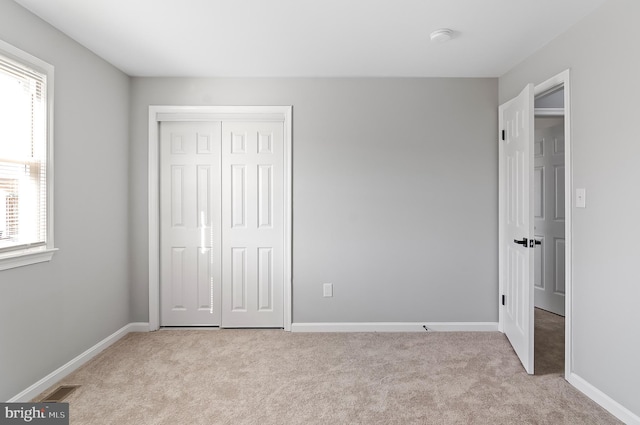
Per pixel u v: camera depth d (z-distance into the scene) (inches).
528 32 96.6
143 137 130.7
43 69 88.7
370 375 97.8
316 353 112.4
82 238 104.8
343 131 131.7
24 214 84.7
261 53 110.3
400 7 84.0
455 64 119.5
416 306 132.9
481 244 132.8
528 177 100.0
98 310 112.8
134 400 85.4
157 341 122.0
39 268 88.7
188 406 82.9
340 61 116.9
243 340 123.3
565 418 78.1
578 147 90.4
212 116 131.2
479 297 132.8
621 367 77.8
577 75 90.8
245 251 134.6
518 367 102.7
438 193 132.3
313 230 132.3
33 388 86.5
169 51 108.6
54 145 93.0
